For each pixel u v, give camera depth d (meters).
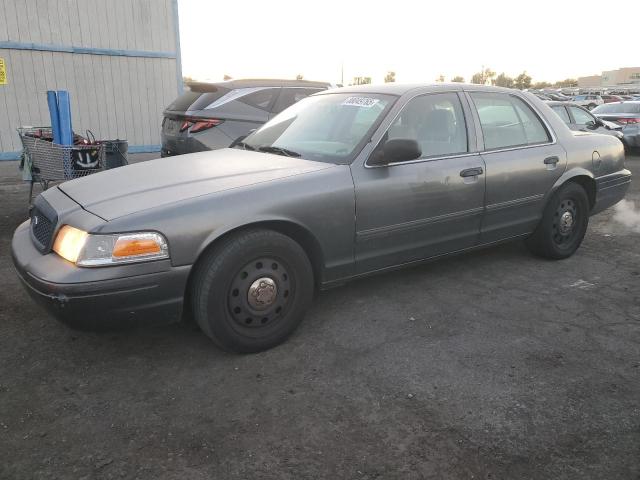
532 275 4.61
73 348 3.30
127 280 2.75
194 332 3.52
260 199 3.11
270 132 4.36
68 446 2.42
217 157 3.89
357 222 3.52
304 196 3.27
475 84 4.46
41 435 2.49
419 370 3.07
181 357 3.21
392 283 4.39
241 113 7.34
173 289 2.88
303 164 3.56
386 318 3.75
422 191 3.80
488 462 2.32
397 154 3.51
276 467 2.29
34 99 11.25
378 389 2.88
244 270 3.10
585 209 5.04
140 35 12.32
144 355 3.23
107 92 12.14
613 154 5.28
